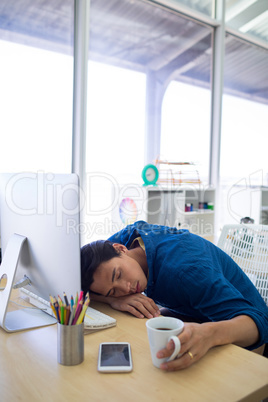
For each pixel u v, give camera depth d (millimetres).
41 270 853
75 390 598
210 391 597
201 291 882
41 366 682
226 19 3654
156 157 3521
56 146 2787
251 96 4031
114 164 3172
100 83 3215
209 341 725
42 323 895
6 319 917
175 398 576
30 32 2682
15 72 2609
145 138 3449
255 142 3990
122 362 681
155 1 3215
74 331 680
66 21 2783
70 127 2838
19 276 961
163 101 3557
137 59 3432
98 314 920
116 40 3314
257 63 4055
